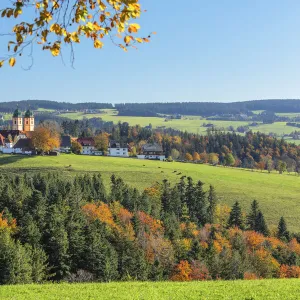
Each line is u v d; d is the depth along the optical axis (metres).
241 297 22.17
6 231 64.19
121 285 26.80
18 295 22.88
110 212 90.12
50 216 71.25
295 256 79.06
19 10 10.02
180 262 69.31
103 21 10.93
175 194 112.56
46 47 10.93
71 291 24.23
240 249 79.44
